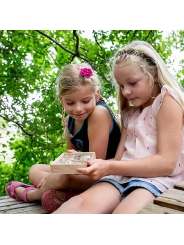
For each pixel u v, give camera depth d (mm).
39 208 1649
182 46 3547
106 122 1641
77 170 1306
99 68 3498
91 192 1374
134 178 1427
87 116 1643
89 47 3793
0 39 3438
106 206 1342
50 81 3779
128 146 1584
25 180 3846
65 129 1873
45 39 3801
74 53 3547
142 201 1276
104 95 3486
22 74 3424
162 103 1462
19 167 3922
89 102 1603
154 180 1391
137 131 1548
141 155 1486
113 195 1389
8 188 1851
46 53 3811
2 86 3361
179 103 1458
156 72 1576
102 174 1359
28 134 3654
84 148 1745
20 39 3619
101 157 1649
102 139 1632
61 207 1317
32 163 3834
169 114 1429
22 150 3826
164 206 1093
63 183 1550
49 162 3826
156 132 1500
